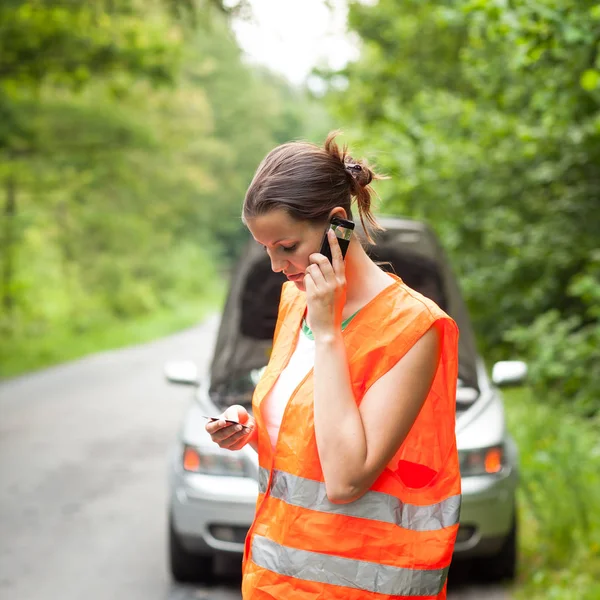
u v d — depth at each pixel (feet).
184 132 112.68
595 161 27.27
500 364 17.79
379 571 6.16
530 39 17.80
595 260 25.79
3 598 15.72
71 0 47.37
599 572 15.33
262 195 6.19
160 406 39.60
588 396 26.55
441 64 48.80
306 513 6.25
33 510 21.81
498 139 29.96
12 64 52.31
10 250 82.43
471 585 15.69
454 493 6.31
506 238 30.32
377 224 6.80
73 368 59.11
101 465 27.02
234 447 7.21
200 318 143.02
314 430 6.23
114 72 55.67
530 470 18.62
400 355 6.07
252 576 6.54
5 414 37.91
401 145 32.07
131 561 17.85
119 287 124.47
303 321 6.88
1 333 79.30
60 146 71.77
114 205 116.57
